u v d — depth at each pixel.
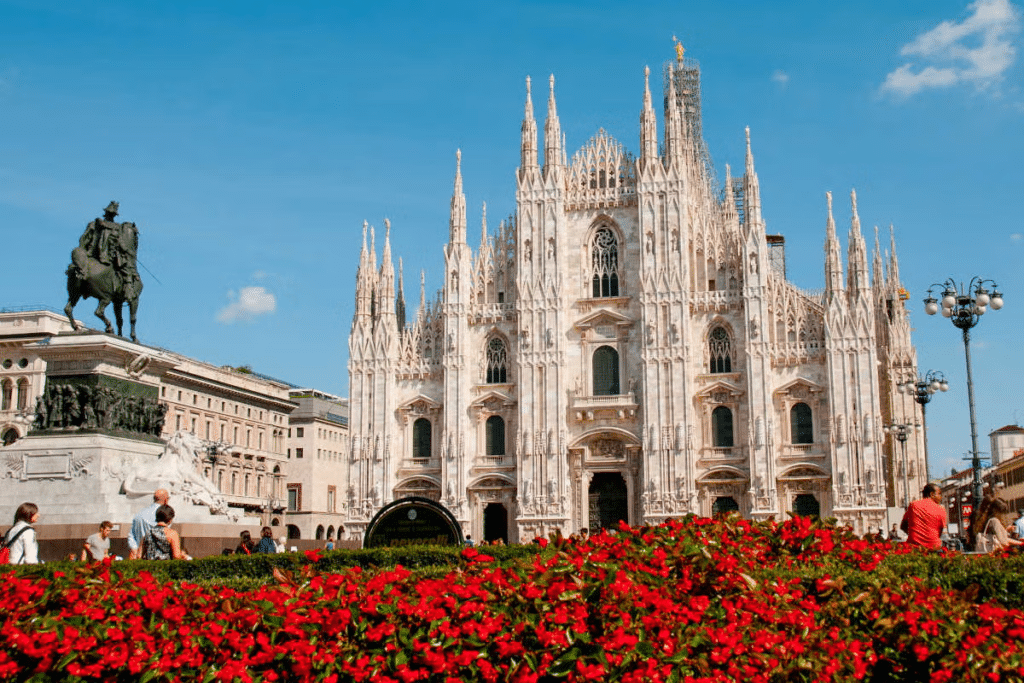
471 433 102.25
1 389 121.19
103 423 42.22
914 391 87.75
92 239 44.47
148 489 42.00
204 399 129.75
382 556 32.44
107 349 42.62
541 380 100.44
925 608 17.48
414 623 16.70
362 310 106.12
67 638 16.75
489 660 16.33
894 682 17.03
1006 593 20.39
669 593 18.33
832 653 16.53
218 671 16.06
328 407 170.25
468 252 105.25
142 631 17.08
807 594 19.23
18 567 21.56
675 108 103.00
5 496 41.72
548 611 16.66
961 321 56.34
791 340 97.94
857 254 97.19
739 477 96.44
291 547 63.31
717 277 100.75
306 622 16.77
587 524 99.12
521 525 98.12
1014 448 180.00
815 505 95.44
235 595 18.27
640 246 100.75
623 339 100.88
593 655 15.82
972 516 54.66
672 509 95.62
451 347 102.88
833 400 94.81
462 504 100.00
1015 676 16.30
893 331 108.88
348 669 16.14
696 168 112.75
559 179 103.50
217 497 45.59
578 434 99.44
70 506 40.91
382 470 103.00
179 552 30.27
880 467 93.25
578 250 103.50
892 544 27.80
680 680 15.62
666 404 97.56
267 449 146.62
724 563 19.05
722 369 99.19
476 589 17.14
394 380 104.75
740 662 16.11
